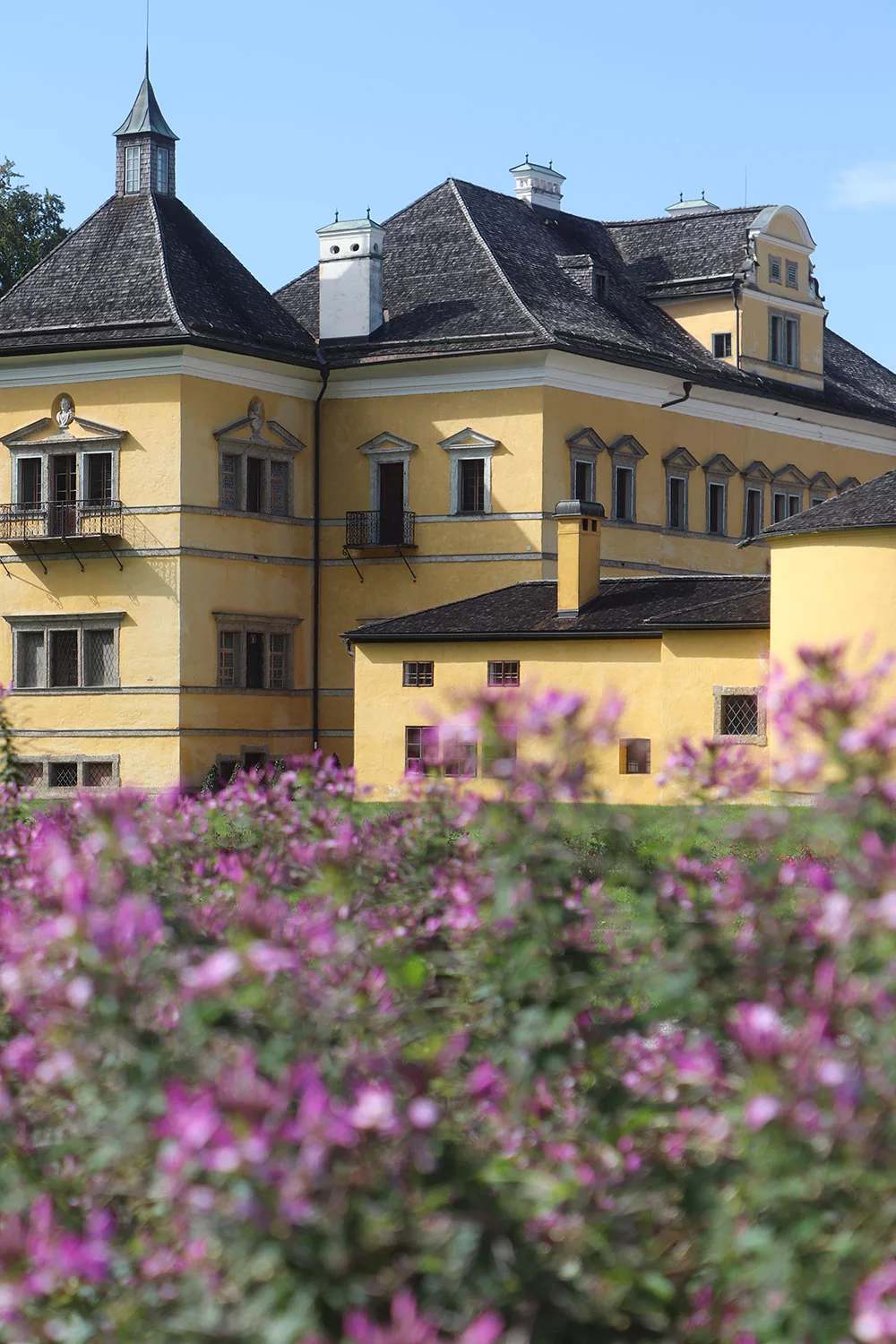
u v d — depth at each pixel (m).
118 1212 7.52
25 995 7.53
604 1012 8.67
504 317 55.62
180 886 11.01
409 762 48.44
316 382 57.84
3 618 55.91
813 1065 6.37
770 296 64.81
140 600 53.72
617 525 57.41
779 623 42.00
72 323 54.69
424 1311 6.21
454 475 55.84
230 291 56.81
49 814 14.95
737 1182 6.68
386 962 8.80
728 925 8.43
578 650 46.22
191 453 53.53
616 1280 6.68
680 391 60.38
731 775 9.42
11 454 55.78
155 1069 6.66
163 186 57.94
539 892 8.29
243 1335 6.00
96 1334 6.68
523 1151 7.44
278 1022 7.12
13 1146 7.61
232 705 54.84
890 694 39.28
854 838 7.55
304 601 57.69
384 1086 7.22
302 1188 5.92
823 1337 6.10
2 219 83.06
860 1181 6.24
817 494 68.06
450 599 55.84
